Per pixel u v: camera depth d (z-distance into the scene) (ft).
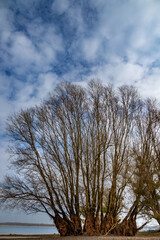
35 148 69.87
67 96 79.15
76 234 61.41
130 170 72.23
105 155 72.79
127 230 64.28
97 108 75.72
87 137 72.33
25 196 63.72
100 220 67.87
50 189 66.33
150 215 73.00
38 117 75.87
